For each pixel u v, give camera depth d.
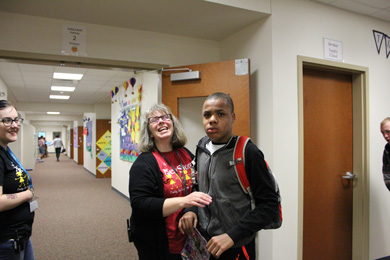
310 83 2.59
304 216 2.51
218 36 2.80
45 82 5.52
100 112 8.66
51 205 5.02
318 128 2.61
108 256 2.91
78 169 10.73
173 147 1.44
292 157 2.34
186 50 2.78
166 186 1.27
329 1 2.47
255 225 1.01
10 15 2.15
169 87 2.58
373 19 2.84
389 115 2.90
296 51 2.38
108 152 8.39
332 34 2.57
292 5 2.37
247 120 2.30
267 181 1.07
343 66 2.60
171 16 2.28
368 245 2.72
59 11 2.15
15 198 1.51
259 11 2.22
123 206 4.94
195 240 1.15
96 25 2.42
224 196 1.12
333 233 2.68
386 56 2.91
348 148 2.79
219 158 1.15
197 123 2.67
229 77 2.37
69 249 3.09
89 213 4.51
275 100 2.27
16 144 8.36
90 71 4.60
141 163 1.25
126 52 2.52
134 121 4.73
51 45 2.26
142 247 1.23
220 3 2.08
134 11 2.18
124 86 5.40
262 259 2.36
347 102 2.81
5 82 5.48
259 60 2.40
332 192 2.68
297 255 2.35
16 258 1.54
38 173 9.41
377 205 2.79
